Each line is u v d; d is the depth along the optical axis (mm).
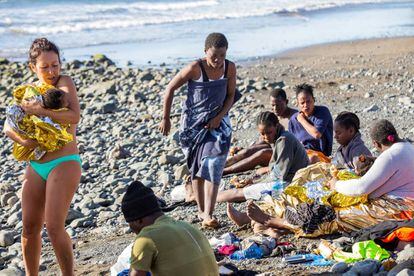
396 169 8070
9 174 13273
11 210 11141
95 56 25328
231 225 9391
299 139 10789
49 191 7023
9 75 23359
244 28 33469
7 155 14914
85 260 8812
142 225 6188
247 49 27062
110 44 30047
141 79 21500
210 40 9008
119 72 22984
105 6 39344
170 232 5992
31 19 35750
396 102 16156
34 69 7242
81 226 10320
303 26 33656
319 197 8539
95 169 13305
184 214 10047
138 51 27938
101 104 18109
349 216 8266
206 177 9289
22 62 25875
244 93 18672
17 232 10141
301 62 23906
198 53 26859
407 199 8094
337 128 9375
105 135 15844
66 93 7094
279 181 9438
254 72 22109
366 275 7062
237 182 10797
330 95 17625
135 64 25000
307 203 8477
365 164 8680
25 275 8078
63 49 29094
